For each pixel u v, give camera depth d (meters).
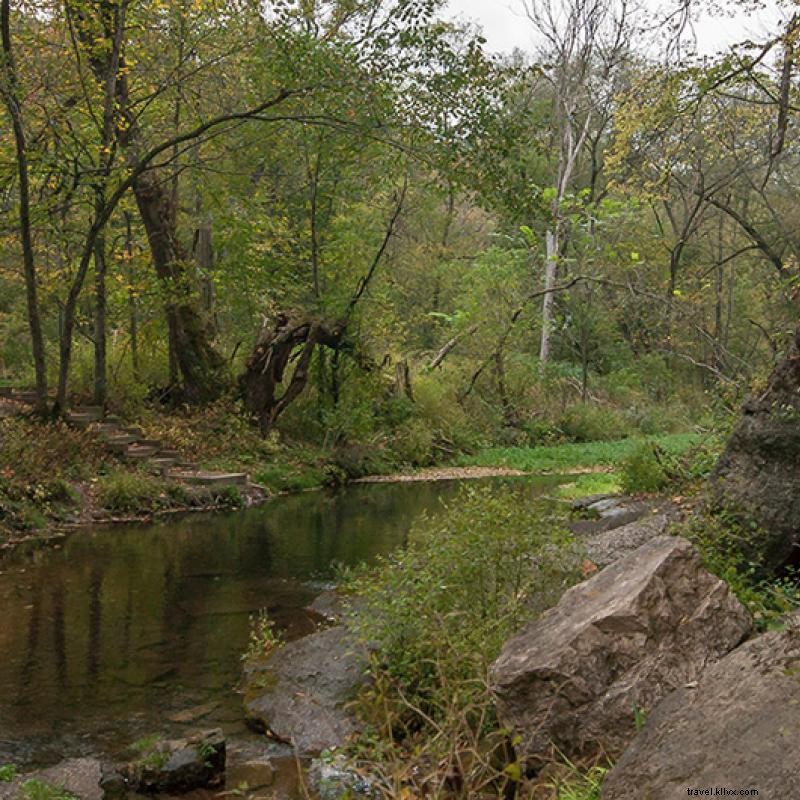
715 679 4.69
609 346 45.38
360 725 6.59
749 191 33.88
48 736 6.70
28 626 9.53
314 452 24.95
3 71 16.92
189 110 23.22
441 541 7.46
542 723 5.02
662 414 38.94
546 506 7.96
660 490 15.07
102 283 22.50
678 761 4.20
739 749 4.05
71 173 19.28
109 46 18.75
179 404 24.70
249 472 21.53
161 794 5.73
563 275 38.53
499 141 18.25
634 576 5.81
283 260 25.97
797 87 18.27
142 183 22.66
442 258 45.88
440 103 17.95
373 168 26.36
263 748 6.52
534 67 19.17
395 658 6.76
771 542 8.18
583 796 4.52
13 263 27.22
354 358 26.20
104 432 20.02
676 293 24.84
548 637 5.61
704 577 5.74
